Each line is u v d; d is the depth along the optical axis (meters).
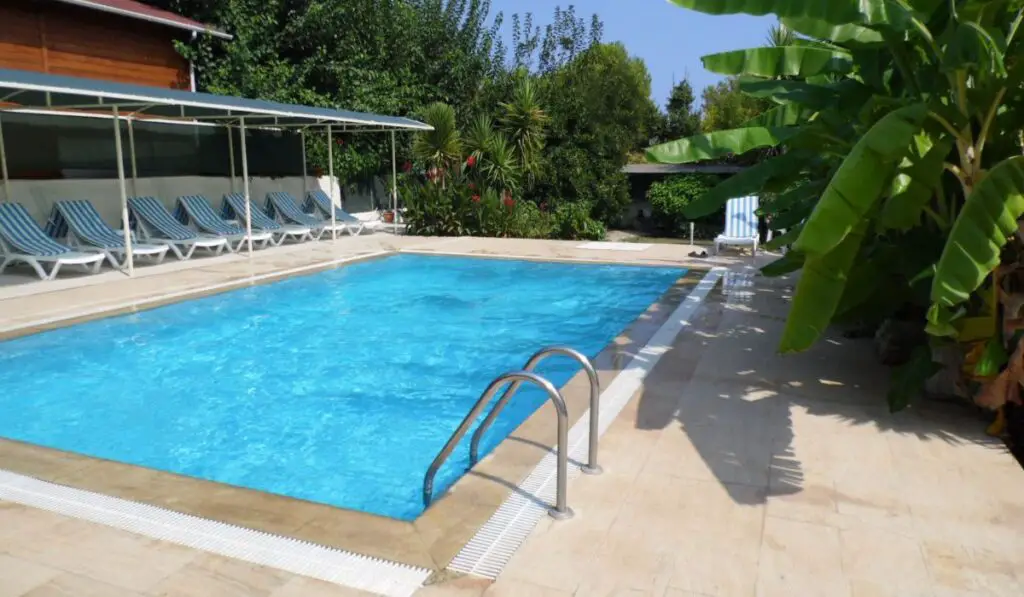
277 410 6.80
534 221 19.34
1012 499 4.13
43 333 8.44
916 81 5.43
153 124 15.30
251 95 20.69
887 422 5.38
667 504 4.07
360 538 3.71
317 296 11.70
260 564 3.46
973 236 4.33
